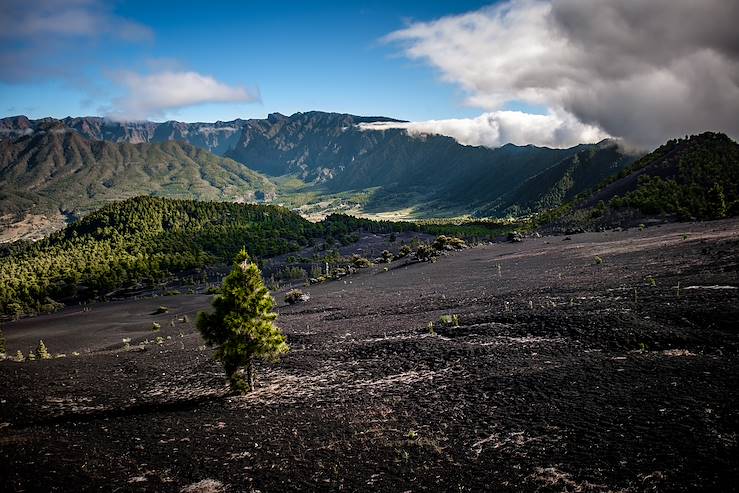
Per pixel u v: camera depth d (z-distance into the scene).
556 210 167.62
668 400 18.75
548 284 51.31
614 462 15.02
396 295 67.31
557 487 14.23
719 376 20.20
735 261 43.31
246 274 29.61
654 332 27.28
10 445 22.72
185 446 21.36
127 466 19.27
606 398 20.11
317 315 60.78
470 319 39.84
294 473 17.39
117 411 29.89
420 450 18.09
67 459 20.23
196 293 140.25
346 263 148.12
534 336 31.81
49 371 44.84
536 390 22.39
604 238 94.56
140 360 47.03
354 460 17.92
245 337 29.44
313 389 28.97
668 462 14.46
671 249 61.56
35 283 147.00
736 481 12.88
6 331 100.75
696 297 32.41
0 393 36.78
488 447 17.56
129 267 156.75
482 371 26.81
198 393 32.31
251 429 22.84
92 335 83.62
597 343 27.89
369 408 23.80
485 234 179.75
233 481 17.23
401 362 31.78
